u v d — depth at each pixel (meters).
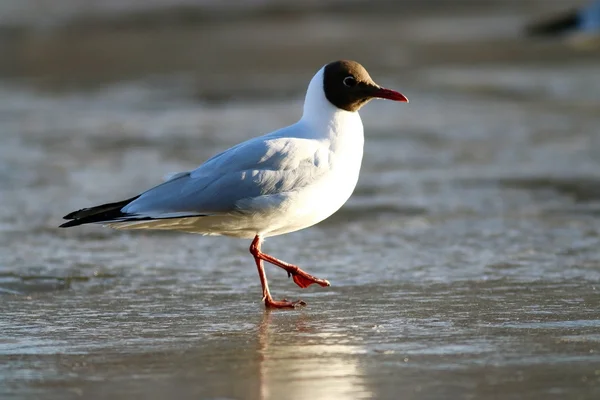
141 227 10.34
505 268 11.81
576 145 20.53
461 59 33.91
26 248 13.09
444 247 13.02
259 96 27.23
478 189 16.75
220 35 41.06
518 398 7.32
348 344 8.84
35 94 28.19
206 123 23.44
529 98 26.55
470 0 53.19
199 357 8.48
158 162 19.14
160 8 47.91
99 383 7.80
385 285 11.14
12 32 41.41
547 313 9.79
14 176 17.98
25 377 7.97
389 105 25.92
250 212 10.02
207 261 12.49
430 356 8.41
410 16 47.62
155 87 29.16
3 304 10.48
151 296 10.81
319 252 12.88
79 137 21.84
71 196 16.42
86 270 11.95
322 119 10.49
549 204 15.62
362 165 18.94
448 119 23.78
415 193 16.53
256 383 7.75
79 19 44.75
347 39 39.34
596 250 12.69
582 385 7.58
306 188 10.11
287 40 39.22
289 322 9.67
